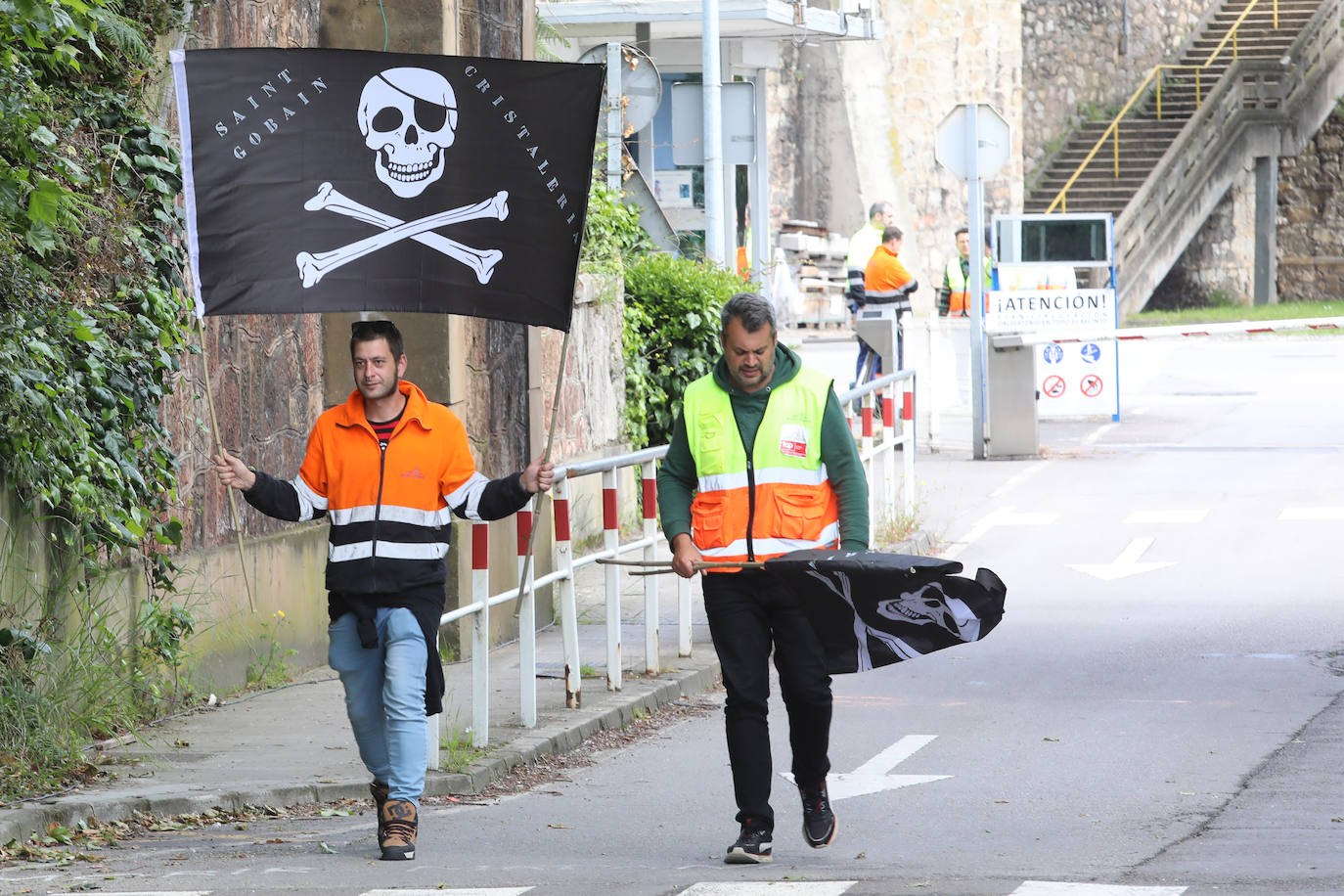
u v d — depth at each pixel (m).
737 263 64.69
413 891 14.63
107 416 21.53
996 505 43.22
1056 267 56.38
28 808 17.78
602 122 45.44
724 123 49.75
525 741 22.33
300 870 16.05
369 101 17.70
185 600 24.28
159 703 23.50
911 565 15.82
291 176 17.66
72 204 19.91
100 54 20.39
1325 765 20.94
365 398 17.16
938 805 19.42
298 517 17.19
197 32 24.80
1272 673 26.58
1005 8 101.25
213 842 17.64
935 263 102.75
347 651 17.23
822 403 16.80
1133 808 19.05
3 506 19.98
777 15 62.91
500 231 17.83
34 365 19.84
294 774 20.36
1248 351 79.00
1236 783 20.17
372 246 17.77
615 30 64.12
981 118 50.41
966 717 24.33
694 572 16.58
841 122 102.19
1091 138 107.62
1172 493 43.75
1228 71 105.06
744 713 16.50
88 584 21.84
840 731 23.64
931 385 53.97
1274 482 44.62
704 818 19.11
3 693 19.62
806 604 16.50
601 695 25.36
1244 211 107.12
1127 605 32.31
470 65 17.69
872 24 69.88
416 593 17.03
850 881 14.81
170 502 23.38
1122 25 110.69
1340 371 69.38
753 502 16.62
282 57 17.55
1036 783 20.44
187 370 24.39
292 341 27.34
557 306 17.72
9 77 18.80
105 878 15.59
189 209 17.50
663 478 17.08
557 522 24.41
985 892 14.12
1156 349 81.00
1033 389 50.28
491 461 30.70
